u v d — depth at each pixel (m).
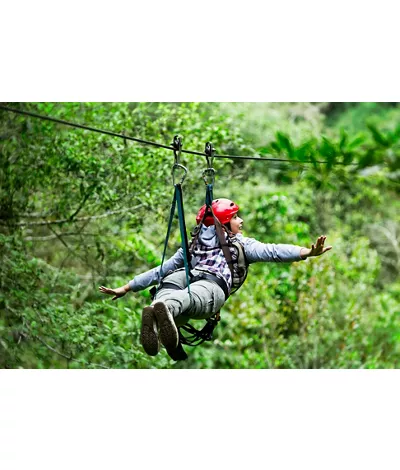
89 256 12.48
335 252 14.21
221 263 5.64
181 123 11.50
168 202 11.29
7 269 10.74
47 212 11.24
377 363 13.78
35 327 10.76
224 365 12.95
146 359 10.59
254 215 13.27
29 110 10.89
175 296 5.21
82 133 10.90
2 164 10.73
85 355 10.62
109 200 10.94
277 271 13.20
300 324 13.30
